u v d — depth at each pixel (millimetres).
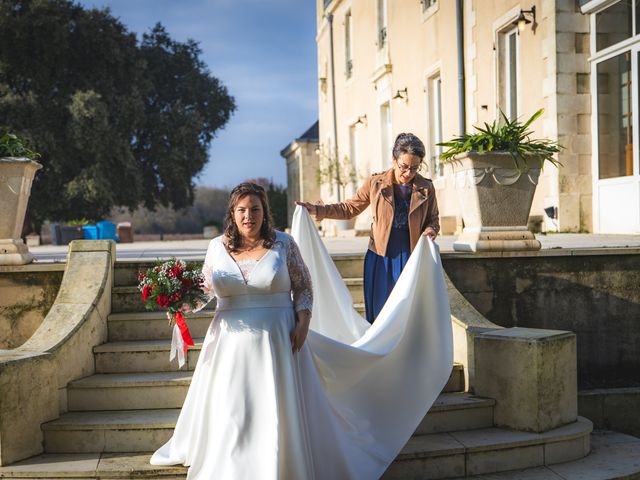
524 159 5746
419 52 15117
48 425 4211
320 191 25203
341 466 3842
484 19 12156
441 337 4309
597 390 5602
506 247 5781
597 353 5980
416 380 4285
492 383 4633
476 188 5773
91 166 25812
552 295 5910
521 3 10859
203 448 3686
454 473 4164
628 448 4750
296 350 3760
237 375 3635
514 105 11727
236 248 3789
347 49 20906
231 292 3740
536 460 4340
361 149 19672
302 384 3812
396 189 4586
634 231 9188
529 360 4426
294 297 3904
